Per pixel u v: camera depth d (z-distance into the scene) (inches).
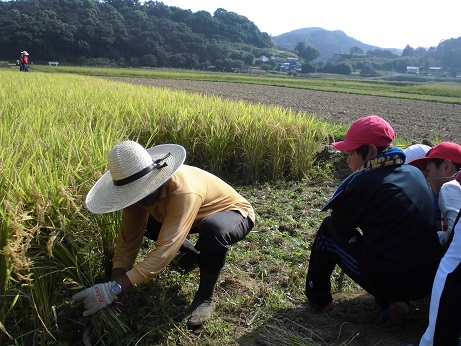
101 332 116.1
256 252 173.0
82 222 124.4
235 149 282.0
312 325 129.1
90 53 3550.7
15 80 644.1
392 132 119.7
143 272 111.2
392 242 115.0
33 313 111.5
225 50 4699.8
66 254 115.2
